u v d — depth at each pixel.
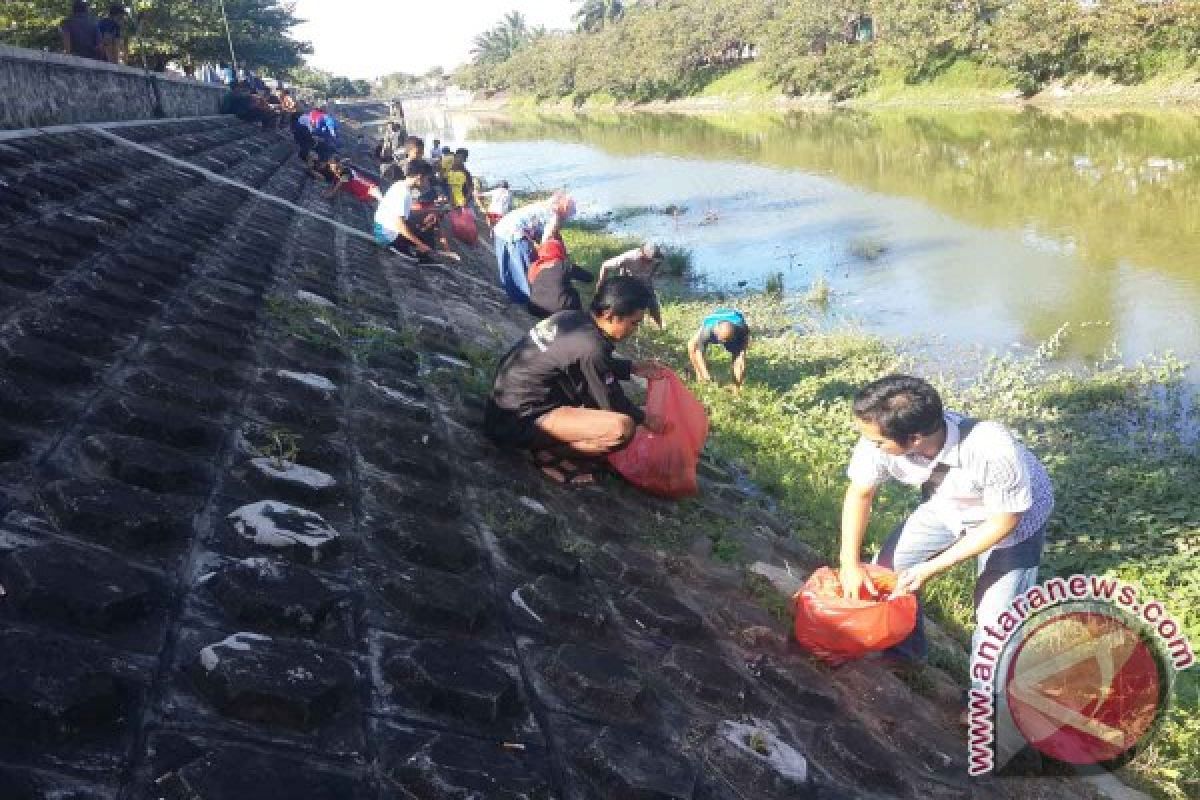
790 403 9.94
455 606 3.45
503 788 2.56
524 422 5.39
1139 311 13.64
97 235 6.40
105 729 2.36
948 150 32.72
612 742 3.04
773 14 66.62
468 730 2.90
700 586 4.86
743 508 6.46
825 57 58.72
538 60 100.56
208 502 3.65
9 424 3.65
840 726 3.72
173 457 3.73
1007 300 14.70
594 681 3.30
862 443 4.02
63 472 3.48
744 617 4.54
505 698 3.02
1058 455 8.54
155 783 2.26
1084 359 11.85
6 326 4.40
